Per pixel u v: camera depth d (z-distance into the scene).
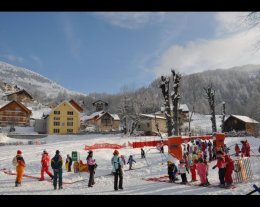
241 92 171.75
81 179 20.55
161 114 89.25
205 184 15.16
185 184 15.89
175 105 36.22
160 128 83.38
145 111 90.31
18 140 71.44
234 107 150.12
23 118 92.94
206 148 30.72
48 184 17.92
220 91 175.38
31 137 75.38
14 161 17.61
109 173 23.44
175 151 24.33
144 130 83.12
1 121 90.50
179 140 24.53
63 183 18.58
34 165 31.30
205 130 94.19
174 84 36.66
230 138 61.66
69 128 88.19
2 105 97.31
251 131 80.44
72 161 28.95
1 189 15.90
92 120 101.06
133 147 46.75
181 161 16.56
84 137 73.56
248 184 14.63
